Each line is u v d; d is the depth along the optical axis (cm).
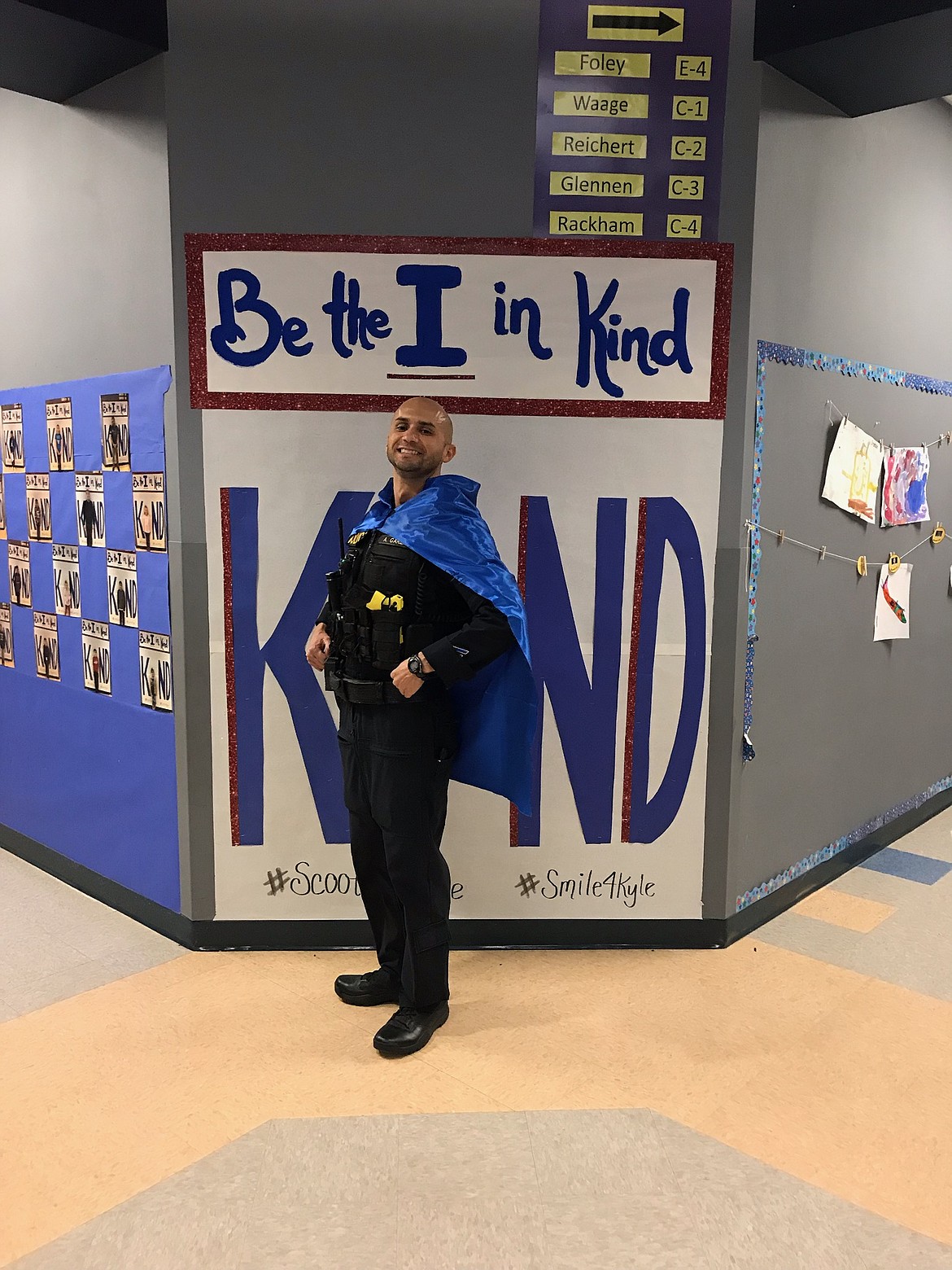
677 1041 225
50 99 270
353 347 247
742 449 256
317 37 236
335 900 270
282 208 242
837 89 260
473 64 238
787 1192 174
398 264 244
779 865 298
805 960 268
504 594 203
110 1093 203
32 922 288
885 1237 163
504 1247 159
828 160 273
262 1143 186
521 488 254
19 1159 182
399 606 207
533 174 242
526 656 209
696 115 241
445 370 248
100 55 241
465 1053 220
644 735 266
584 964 264
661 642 263
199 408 249
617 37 237
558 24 236
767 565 274
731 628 263
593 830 269
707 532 259
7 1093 203
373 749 213
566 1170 179
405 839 214
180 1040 224
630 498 256
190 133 239
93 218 267
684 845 271
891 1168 181
